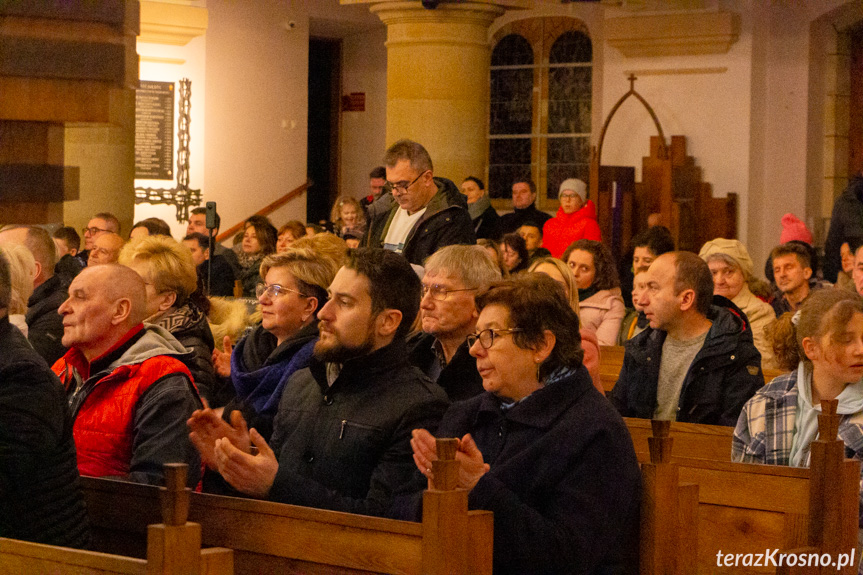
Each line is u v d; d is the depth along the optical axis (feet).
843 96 35.86
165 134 38.24
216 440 8.66
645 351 13.48
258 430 11.36
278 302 12.16
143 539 9.21
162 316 12.91
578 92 39.75
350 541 7.82
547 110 40.52
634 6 35.91
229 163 39.70
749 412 10.78
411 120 32.94
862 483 9.73
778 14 35.50
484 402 9.08
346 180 45.50
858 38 35.88
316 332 12.11
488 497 7.79
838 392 10.20
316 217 45.91
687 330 13.24
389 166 17.90
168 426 10.34
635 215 34.78
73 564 7.27
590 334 11.27
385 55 44.01
